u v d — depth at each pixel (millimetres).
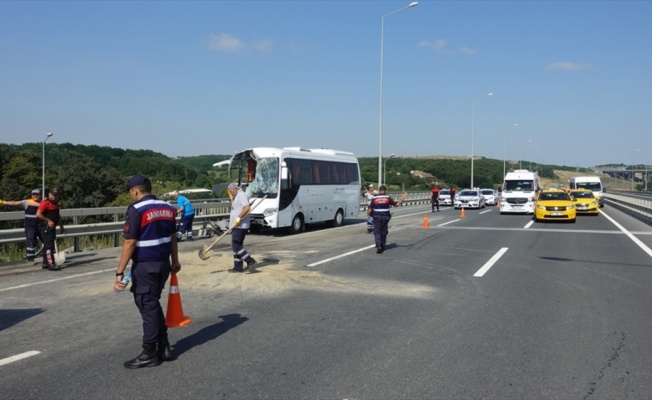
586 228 22031
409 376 5176
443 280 10234
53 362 5578
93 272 11242
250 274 10766
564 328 6859
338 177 24375
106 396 4695
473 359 5664
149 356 5434
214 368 5398
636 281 10156
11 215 13125
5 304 8219
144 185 5609
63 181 61969
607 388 4887
